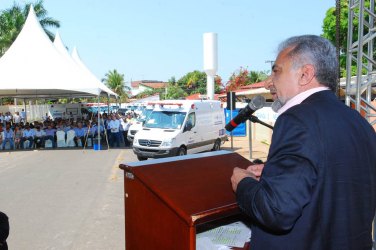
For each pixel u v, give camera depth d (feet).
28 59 56.08
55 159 44.55
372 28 15.26
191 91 225.76
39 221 20.31
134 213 6.34
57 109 85.87
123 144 60.64
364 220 4.88
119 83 226.79
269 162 4.80
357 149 4.82
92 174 34.50
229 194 6.04
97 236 17.99
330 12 58.23
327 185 4.52
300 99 5.16
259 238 4.96
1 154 49.85
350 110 5.17
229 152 8.16
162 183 5.94
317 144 4.53
